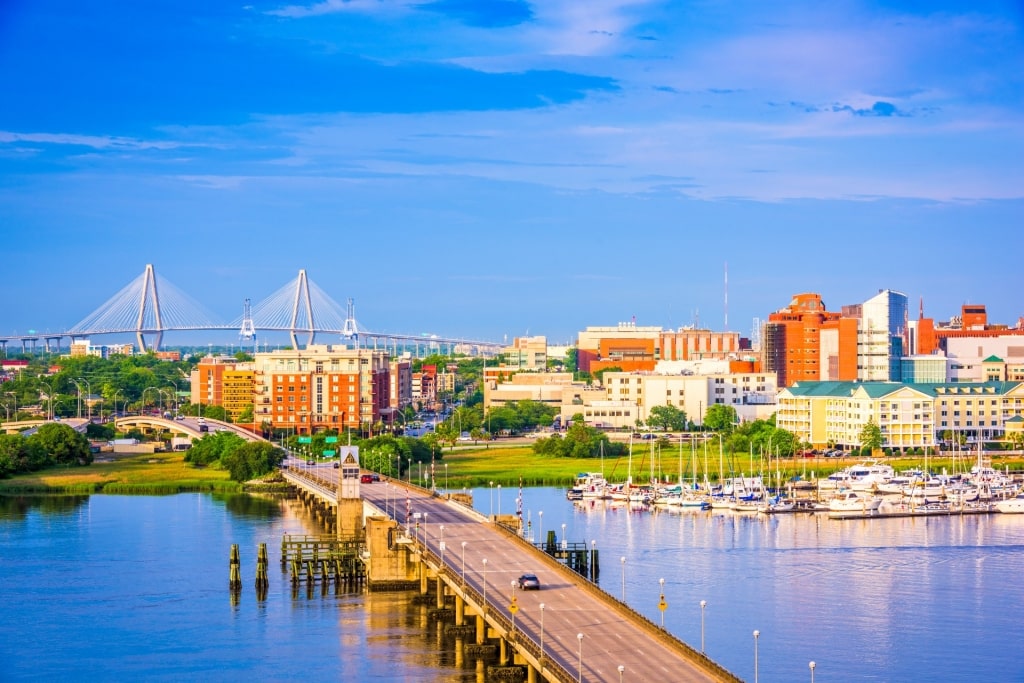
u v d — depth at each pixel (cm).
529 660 18775
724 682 16925
